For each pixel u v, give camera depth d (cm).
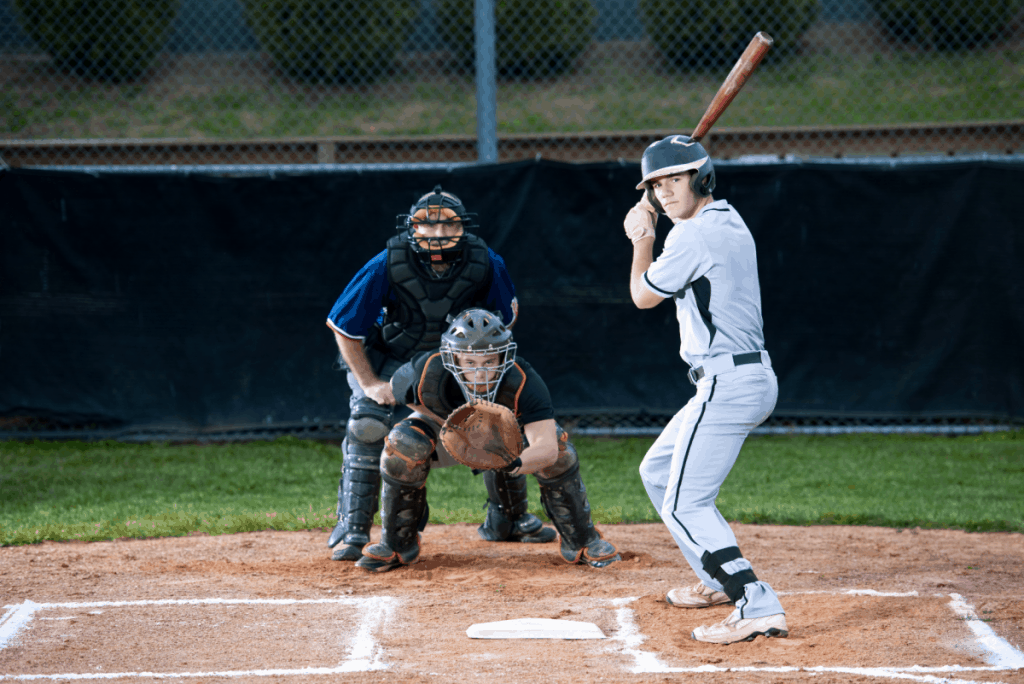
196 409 2739
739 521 1902
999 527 1823
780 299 2795
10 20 4519
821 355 2812
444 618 1222
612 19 5406
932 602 1261
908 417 2803
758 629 1086
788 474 2406
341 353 1508
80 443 2717
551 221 2747
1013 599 1272
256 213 2731
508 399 1285
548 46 5116
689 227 1113
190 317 2730
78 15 4566
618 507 2008
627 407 2784
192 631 1167
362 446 1569
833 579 1421
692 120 4875
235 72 5184
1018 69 4825
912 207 2770
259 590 1367
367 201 2742
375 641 1122
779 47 5238
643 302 1139
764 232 2786
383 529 1482
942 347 2792
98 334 2711
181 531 1794
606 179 2752
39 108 4466
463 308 1516
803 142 4506
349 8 5103
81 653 1081
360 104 5066
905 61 5122
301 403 2766
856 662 1020
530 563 1541
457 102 5081
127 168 2694
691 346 1141
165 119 4766
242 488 2267
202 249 2723
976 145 4438
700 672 988
